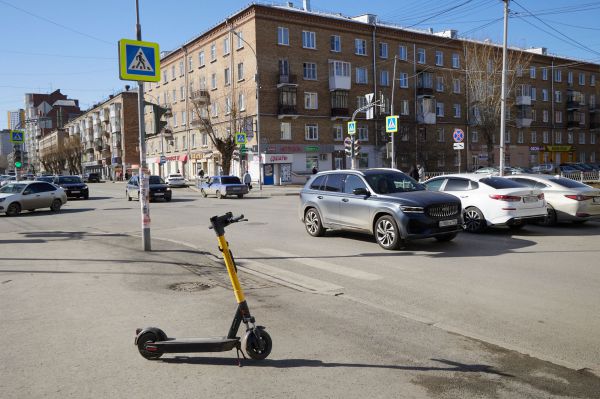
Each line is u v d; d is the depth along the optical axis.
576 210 12.47
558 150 66.00
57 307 5.83
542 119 64.75
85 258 9.12
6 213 20.62
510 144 61.28
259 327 4.07
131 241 11.40
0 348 4.49
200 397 3.51
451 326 5.10
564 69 66.94
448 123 55.44
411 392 3.57
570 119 67.31
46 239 12.07
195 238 12.18
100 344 4.58
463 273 7.60
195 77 54.81
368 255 9.31
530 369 3.97
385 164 49.78
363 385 3.69
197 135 55.84
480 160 58.12
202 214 18.98
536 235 11.45
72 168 95.06
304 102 46.03
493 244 10.21
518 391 3.57
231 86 47.25
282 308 5.80
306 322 5.25
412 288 6.76
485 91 43.81
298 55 45.56
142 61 9.70
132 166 75.81
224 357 4.24
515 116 59.09
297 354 4.31
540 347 4.50
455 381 3.75
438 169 52.25
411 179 11.05
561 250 9.39
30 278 7.45
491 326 5.11
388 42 50.81
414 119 52.69
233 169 48.75
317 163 47.59
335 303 6.03
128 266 8.35
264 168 44.19
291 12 44.94
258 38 43.53
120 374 3.91
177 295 6.41
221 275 7.73
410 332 4.90
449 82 55.44
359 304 5.98
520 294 6.32
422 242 10.62
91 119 97.50
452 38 55.47
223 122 49.12
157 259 8.98
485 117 43.91
